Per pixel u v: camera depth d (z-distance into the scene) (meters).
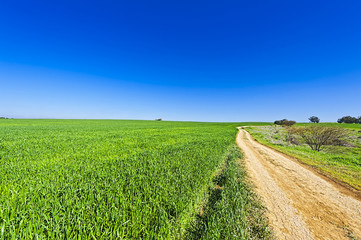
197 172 6.68
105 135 22.05
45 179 4.89
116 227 2.94
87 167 6.42
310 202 5.72
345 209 5.30
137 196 4.17
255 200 5.57
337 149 19.03
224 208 4.18
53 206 3.24
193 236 3.38
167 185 4.98
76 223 2.84
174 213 3.81
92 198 3.70
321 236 3.91
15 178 4.93
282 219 4.57
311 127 21.91
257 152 15.36
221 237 3.33
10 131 24.44
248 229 3.88
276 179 8.07
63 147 11.95
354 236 3.95
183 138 20.12
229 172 7.39
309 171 9.77
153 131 31.70
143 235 2.91
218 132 32.25
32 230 2.67
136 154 9.92
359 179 8.28
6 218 2.77
